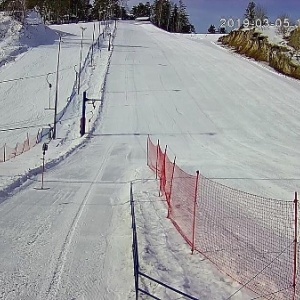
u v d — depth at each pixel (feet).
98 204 50.29
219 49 247.50
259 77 174.19
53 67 178.29
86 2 424.46
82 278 30.63
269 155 87.04
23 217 43.68
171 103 138.62
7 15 242.99
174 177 54.39
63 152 86.48
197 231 39.24
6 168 69.36
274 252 35.06
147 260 32.71
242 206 48.55
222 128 112.98
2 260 32.89
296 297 27.63
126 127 114.21
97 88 153.69
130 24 364.58
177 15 456.45
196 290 28.53
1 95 143.02
